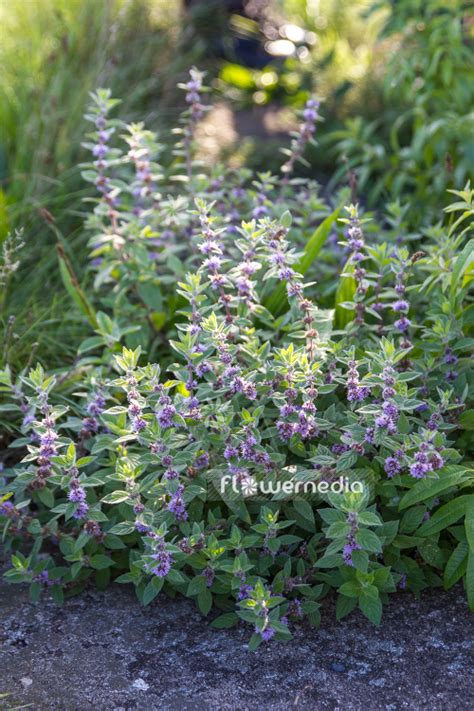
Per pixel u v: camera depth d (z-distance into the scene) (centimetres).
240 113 600
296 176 489
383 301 283
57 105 410
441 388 232
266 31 687
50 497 219
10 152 411
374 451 217
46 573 217
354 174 311
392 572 222
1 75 442
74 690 194
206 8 622
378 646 206
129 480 202
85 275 317
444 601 220
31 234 357
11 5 502
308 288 293
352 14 649
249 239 233
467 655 203
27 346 293
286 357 208
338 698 191
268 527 205
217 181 319
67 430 263
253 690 194
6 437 273
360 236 240
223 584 211
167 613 219
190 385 217
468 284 248
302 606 208
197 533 201
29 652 205
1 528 226
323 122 523
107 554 229
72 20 489
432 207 395
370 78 543
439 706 189
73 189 384
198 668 200
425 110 446
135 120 450
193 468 212
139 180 297
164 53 545
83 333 315
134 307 282
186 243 312
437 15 427
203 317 243
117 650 206
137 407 202
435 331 230
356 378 209
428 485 204
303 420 205
